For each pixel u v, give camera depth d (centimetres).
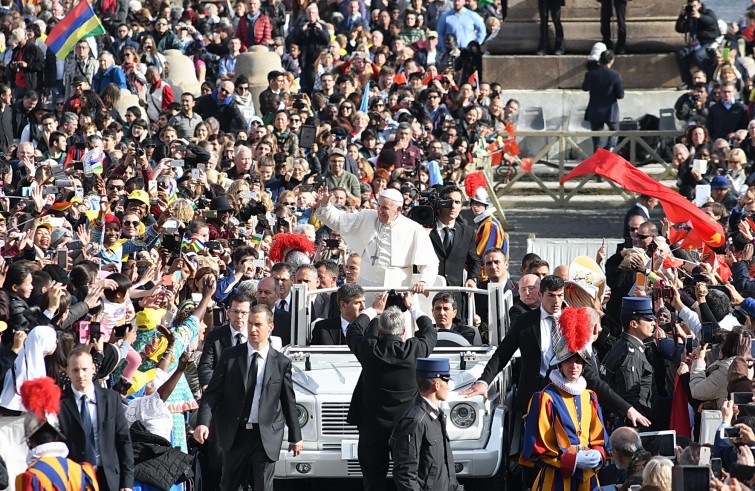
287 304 4997
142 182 6069
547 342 4103
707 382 3950
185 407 4066
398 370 3938
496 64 10475
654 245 5372
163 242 4966
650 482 2973
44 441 3166
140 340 4175
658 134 9481
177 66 10075
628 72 10375
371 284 5022
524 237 8656
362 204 7019
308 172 7344
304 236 5325
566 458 3594
